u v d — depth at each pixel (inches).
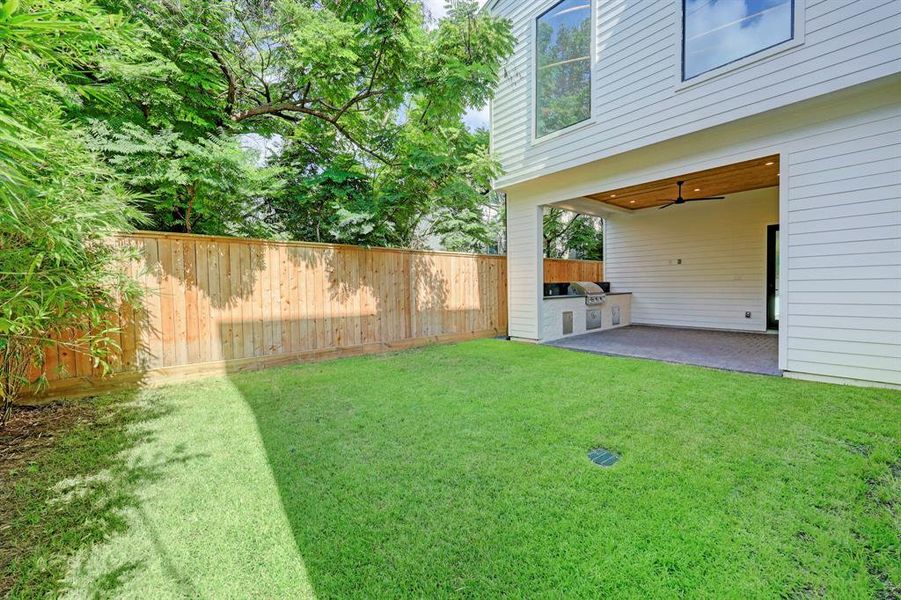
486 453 101.0
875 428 108.7
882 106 141.2
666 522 70.9
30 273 86.2
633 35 203.0
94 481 90.8
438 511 76.4
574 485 84.1
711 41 175.2
